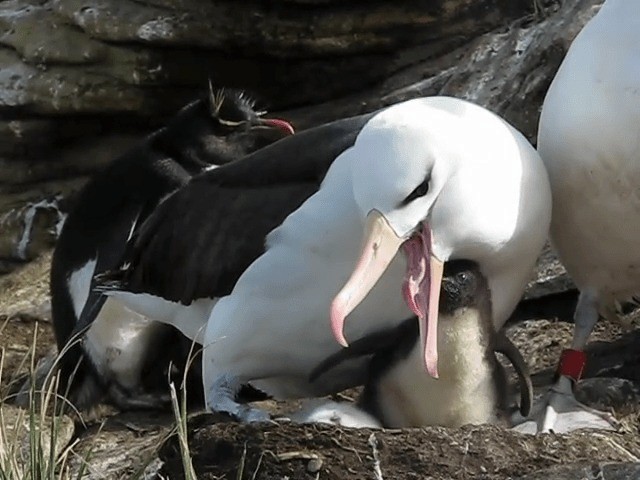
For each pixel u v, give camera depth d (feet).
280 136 43.88
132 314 37.60
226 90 44.32
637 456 26.63
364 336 28.63
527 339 35.86
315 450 25.39
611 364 32.86
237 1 46.83
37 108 50.72
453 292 26.76
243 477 25.64
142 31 47.93
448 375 27.09
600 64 27.89
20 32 51.39
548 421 28.60
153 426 36.19
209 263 30.30
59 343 42.06
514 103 41.63
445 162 26.21
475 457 24.90
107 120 51.21
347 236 27.50
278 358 29.78
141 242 32.37
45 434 32.48
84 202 42.68
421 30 46.03
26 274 49.75
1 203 52.26
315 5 46.26
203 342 31.24
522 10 44.91
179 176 41.83
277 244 28.60
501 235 26.86
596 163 28.07
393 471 24.90
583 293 30.76
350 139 28.66
